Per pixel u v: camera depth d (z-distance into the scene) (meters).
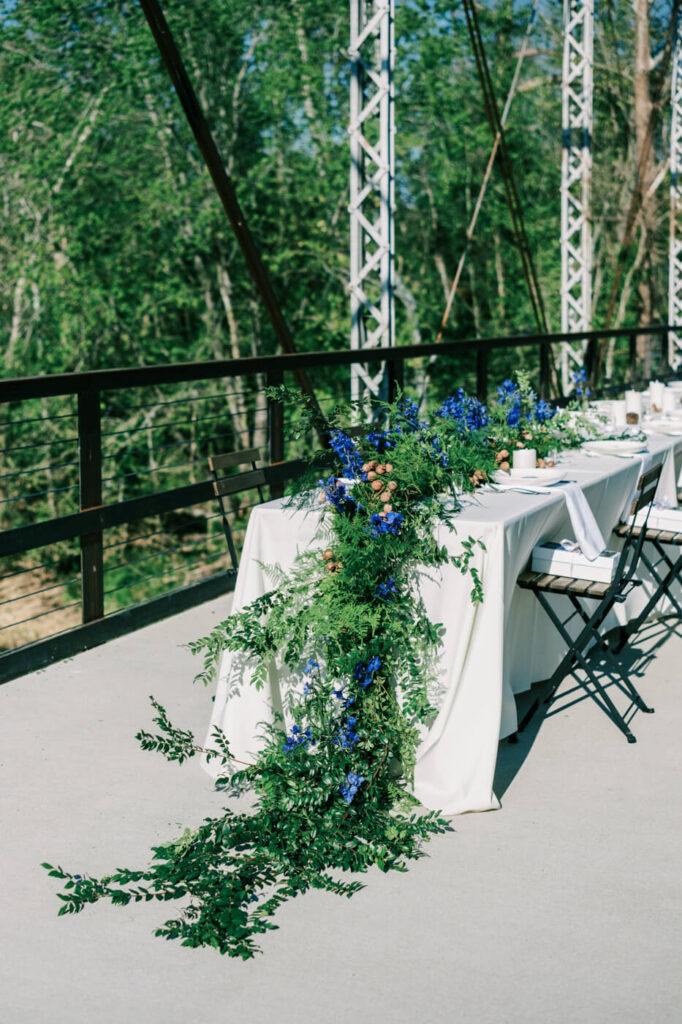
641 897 2.64
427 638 3.19
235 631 3.43
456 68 25.86
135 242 22.28
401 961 2.39
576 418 4.95
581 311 13.15
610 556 3.71
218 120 22.69
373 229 8.56
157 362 22.80
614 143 28.52
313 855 2.81
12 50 21.17
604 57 28.38
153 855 2.84
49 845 2.89
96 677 4.25
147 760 3.44
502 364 26.80
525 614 3.79
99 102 21.66
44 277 21.78
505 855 2.85
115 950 2.43
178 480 22.50
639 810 3.10
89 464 4.59
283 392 3.60
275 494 5.96
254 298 23.22
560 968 2.36
